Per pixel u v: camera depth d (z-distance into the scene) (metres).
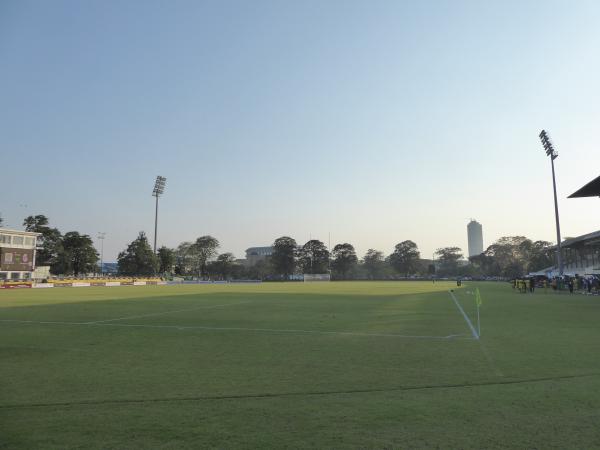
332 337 13.23
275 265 153.38
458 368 8.78
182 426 5.46
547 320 17.97
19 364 9.27
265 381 7.77
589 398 6.58
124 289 55.22
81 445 4.87
